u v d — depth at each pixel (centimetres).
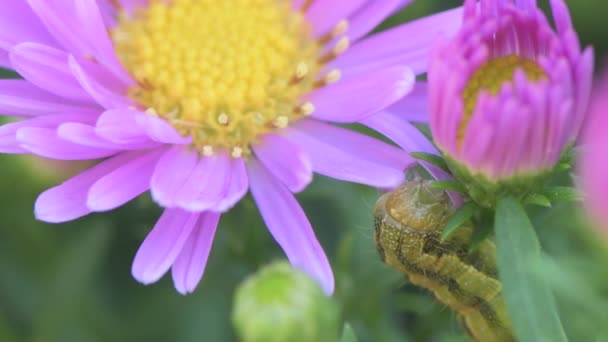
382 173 14
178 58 15
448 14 15
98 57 14
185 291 14
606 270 12
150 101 15
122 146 14
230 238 15
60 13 14
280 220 14
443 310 15
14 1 14
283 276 13
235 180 14
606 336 12
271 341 13
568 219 13
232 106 15
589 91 13
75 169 15
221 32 15
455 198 13
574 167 13
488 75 13
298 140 15
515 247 13
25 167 15
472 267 13
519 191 13
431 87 13
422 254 13
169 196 14
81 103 14
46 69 14
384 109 14
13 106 14
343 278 15
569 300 13
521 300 12
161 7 15
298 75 15
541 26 13
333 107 15
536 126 13
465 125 13
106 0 15
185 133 15
